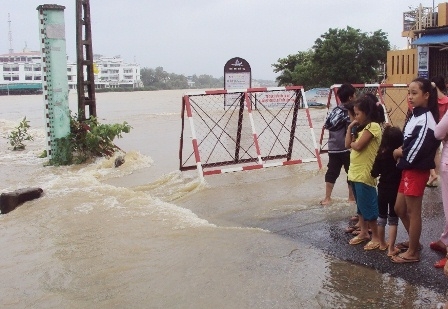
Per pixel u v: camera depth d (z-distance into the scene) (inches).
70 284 194.7
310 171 377.1
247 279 188.2
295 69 1311.5
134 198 314.3
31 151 582.6
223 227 252.2
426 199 284.2
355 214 263.6
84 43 510.9
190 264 205.6
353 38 1178.0
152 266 206.5
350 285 179.3
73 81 4077.3
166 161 454.0
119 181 378.6
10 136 612.7
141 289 185.5
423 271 187.0
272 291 177.3
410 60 735.1
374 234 213.3
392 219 200.8
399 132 195.9
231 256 212.1
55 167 461.4
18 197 319.0
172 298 176.6
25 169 458.6
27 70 4867.1
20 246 243.9
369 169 207.5
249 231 243.6
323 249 215.8
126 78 6299.2
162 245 230.2
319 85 1223.5
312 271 192.9
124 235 247.3
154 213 282.2
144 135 667.4
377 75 1221.1
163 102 2090.3
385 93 611.8
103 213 287.4
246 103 373.4
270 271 194.7
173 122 877.8
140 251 224.4
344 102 271.4
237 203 297.1
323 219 258.1
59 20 462.6
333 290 175.9
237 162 398.0
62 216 286.5
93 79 523.5
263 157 405.1
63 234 255.9
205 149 515.2
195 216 274.1
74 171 435.5
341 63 1184.2
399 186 195.2
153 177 386.6
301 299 170.4
